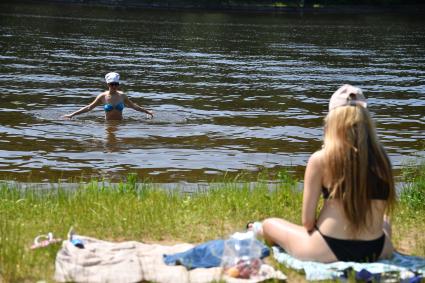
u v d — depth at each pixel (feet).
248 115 59.57
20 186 35.60
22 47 106.52
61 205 27.94
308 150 47.50
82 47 110.83
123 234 24.45
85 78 78.69
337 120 20.88
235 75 86.84
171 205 28.19
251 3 229.86
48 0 206.90
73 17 164.66
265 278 20.13
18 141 46.88
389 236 22.29
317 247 21.17
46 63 89.97
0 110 57.21
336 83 83.46
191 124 54.54
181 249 22.53
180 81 79.51
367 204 20.58
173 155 44.65
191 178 39.40
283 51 119.14
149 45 118.42
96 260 20.88
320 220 21.38
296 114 61.11
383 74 94.38
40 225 24.79
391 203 21.07
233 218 26.91
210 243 21.83
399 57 117.70
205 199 29.78
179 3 218.79
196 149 46.50
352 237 20.92
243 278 20.17
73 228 24.16
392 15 227.81
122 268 20.51
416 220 27.94
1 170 39.81
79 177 39.01
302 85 80.48
